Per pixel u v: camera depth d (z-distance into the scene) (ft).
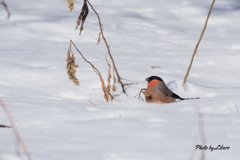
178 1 89.56
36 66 44.11
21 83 38.04
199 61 49.11
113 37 61.98
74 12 74.28
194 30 72.08
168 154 16.83
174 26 74.23
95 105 32.09
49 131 21.01
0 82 38.09
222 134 19.42
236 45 59.77
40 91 35.73
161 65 46.39
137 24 72.18
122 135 19.52
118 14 79.51
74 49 53.52
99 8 81.46
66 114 26.02
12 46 52.95
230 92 37.24
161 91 32.07
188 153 16.94
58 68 42.93
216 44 60.49
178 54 53.42
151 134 19.56
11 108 28.35
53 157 16.37
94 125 21.52
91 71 42.01
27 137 19.93
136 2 88.12
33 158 16.16
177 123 21.47
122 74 41.09
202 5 87.51
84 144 18.20
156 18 79.71
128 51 54.24
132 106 30.53
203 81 41.50
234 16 81.10
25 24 63.87
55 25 64.08
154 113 25.09
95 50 53.72
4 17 66.44
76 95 35.32
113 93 36.55
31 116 26.18
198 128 20.34
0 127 23.18
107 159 16.33
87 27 65.16
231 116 22.81
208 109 27.53
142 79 40.22
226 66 47.52
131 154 16.84
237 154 16.96
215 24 77.25
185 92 37.63
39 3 79.00
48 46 54.29
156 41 61.21
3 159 15.93
